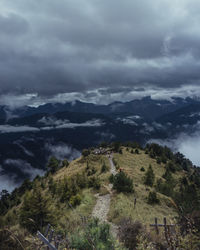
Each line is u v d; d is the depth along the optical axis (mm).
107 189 28875
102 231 7293
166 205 25641
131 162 67688
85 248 6594
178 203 26016
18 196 68500
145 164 70062
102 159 68375
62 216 17203
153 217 18672
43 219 14414
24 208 16156
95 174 48844
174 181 51375
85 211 19688
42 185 59625
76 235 7164
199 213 6875
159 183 40188
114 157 70125
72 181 30797
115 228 14328
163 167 74625
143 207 22234
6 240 6750
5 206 66750
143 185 37031
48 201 16328
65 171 68188
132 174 47469
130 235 9023
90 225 7695
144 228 9453
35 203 15281
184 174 76250
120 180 28062
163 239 7570
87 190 28859
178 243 5703
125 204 21562
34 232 12727
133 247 8414
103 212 19922
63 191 26781
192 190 30953
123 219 10844
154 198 25438
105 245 6719
